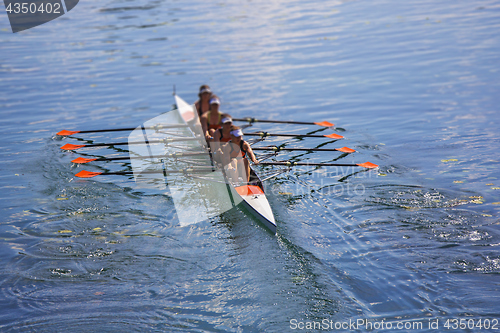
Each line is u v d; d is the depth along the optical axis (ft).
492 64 120.16
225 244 47.73
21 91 109.29
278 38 157.48
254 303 37.99
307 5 217.36
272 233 49.62
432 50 137.28
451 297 37.88
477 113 89.71
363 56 134.82
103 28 175.42
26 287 40.42
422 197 57.72
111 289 40.27
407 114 92.48
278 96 104.88
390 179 64.28
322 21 182.39
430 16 185.26
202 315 36.73
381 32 162.40
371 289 39.47
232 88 110.32
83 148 79.30
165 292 39.78
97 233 50.57
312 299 38.37
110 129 84.38
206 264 44.01
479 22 169.37
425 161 70.13
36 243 48.24
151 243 48.29
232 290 39.86
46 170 69.46
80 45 151.94
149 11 208.03
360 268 42.70
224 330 35.01
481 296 37.81
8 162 72.38
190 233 50.24
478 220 50.93
